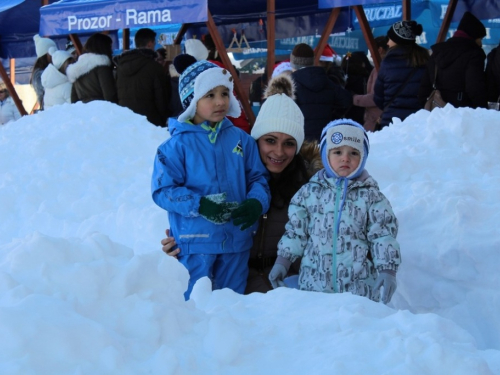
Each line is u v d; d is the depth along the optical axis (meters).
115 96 7.84
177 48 8.30
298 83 6.35
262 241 3.43
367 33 8.11
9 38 12.20
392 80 6.51
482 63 6.13
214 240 3.21
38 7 10.66
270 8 7.68
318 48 7.77
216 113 3.25
